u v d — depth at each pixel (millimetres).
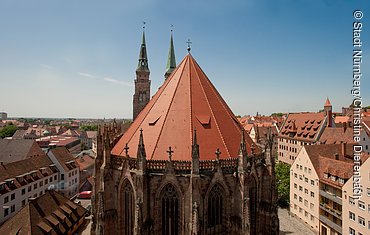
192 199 34344
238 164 37344
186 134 39031
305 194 73125
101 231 39344
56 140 180500
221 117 42969
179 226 36219
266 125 171250
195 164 34500
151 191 35938
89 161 125250
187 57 48156
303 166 74000
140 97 120062
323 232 66625
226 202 37344
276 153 145000
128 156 38469
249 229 36188
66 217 65375
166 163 36031
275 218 42281
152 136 40000
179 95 43031
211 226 36969
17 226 55562
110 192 40656
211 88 46219
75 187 102312
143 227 35062
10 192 72375
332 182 62656
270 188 42688
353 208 55375
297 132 124250
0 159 102562
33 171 83438
